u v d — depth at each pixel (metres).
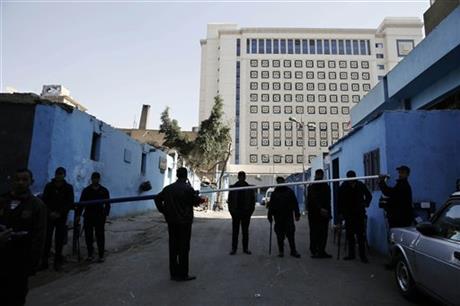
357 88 111.81
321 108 110.56
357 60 113.25
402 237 5.56
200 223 16.34
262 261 7.86
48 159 9.73
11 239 3.63
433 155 8.70
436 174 8.63
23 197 3.84
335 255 8.66
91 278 6.36
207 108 113.44
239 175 8.95
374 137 9.59
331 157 14.85
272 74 112.12
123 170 15.84
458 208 4.57
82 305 4.95
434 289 4.43
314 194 8.37
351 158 11.80
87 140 12.09
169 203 6.33
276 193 8.55
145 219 16.06
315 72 112.50
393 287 5.88
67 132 10.72
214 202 30.58
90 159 12.37
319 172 8.51
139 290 5.64
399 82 12.73
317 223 8.35
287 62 112.88
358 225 7.91
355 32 114.94
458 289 3.86
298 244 10.34
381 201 7.62
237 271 6.92
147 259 8.05
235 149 106.62
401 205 7.02
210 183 36.47
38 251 3.82
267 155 106.69
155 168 20.83
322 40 114.56
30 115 9.84
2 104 9.84
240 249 9.44
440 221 4.84
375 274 6.72
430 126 8.82
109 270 6.98
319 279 6.36
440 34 10.11
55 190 6.81
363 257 7.78
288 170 85.75
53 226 6.86
